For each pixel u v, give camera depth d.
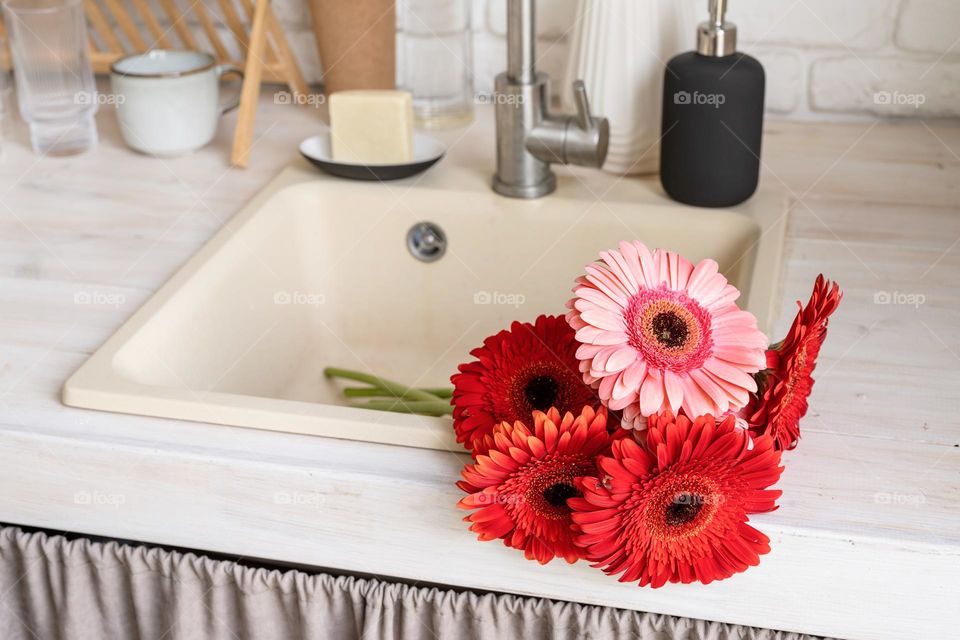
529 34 1.02
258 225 1.08
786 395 0.69
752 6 1.24
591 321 0.68
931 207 1.08
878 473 0.74
